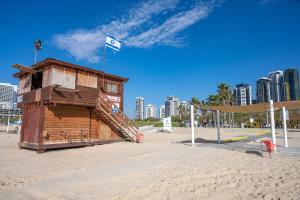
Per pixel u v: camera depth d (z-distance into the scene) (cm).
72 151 1711
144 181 799
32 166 1155
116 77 2295
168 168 996
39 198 662
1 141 2427
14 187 780
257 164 1020
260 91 13825
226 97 6631
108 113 2128
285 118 1653
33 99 1850
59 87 1734
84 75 1961
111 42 2362
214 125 6462
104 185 768
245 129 4522
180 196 634
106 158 1368
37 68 1897
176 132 3900
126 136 2325
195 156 1300
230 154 1332
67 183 805
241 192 645
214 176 834
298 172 840
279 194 611
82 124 1970
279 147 1612
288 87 12769
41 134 1672
